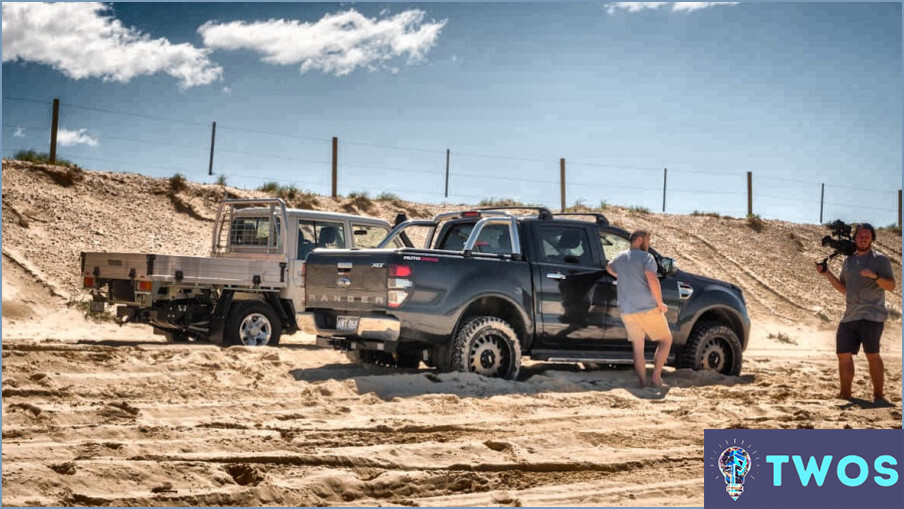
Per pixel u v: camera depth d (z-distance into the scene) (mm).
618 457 6863
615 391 9625
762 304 27156
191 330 13031
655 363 10594
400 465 6379
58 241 20453
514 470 6426
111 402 7859
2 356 9484
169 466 5891
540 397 9133
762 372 12617
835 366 14086
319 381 9797
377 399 8703
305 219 13906
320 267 10492
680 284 11688
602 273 11281
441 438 7254
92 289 13484
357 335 10133
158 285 12438
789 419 8414
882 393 9969
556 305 10867
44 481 5457
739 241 32781
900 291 31078
